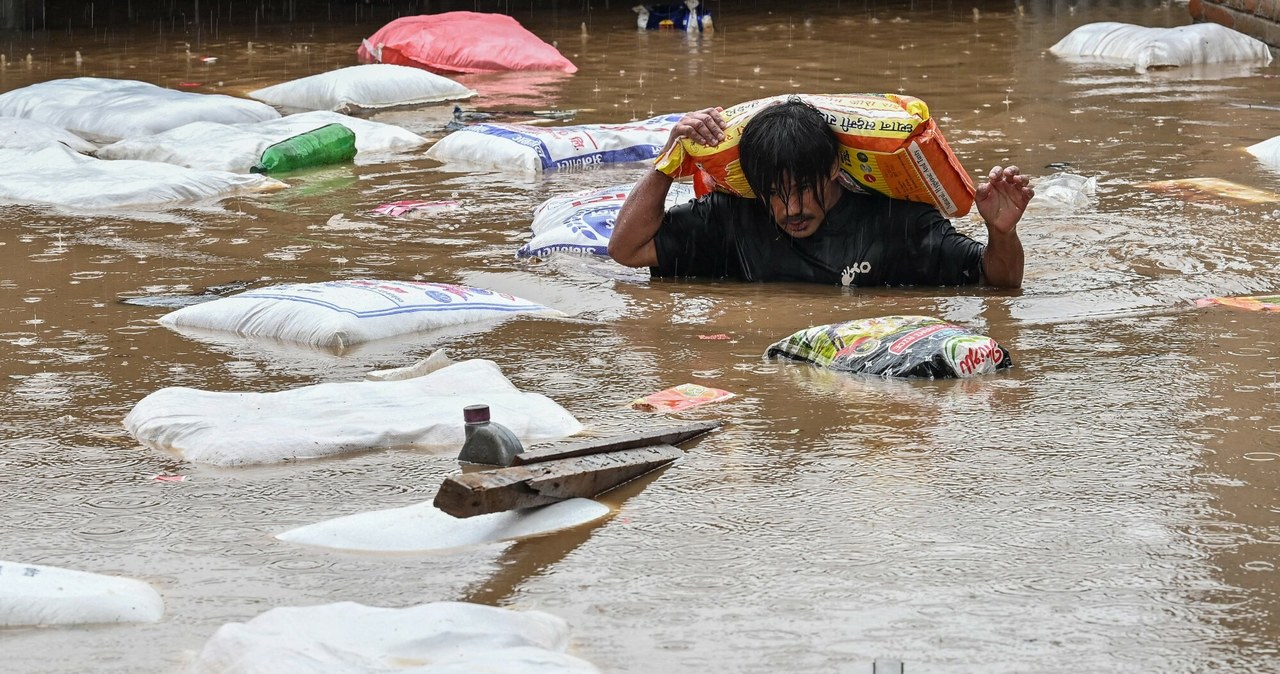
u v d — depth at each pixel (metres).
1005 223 11.59
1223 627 5.82
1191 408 8.52
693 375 9.62
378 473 7.91
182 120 21.31
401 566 6.66
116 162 17.98
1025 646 5.70
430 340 10.70
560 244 13.61
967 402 8.80
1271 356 9.58
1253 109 21.83
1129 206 15.19
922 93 24.34
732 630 5.89
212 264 13.37
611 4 41.66
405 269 13.15
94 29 36.34
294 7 41.09
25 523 7.21
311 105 25.03
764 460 7.91
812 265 12.43
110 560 6.76
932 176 11.84
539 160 18.48
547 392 9.31
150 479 7.85
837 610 6.05
